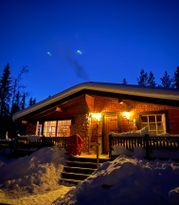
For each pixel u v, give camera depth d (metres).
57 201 6.22
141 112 11.48
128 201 5.29
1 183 8.74
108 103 12.72
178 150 7.93
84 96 12.62
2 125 33.28
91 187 6.20
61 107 14.02
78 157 9.84
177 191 4.97
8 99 36.09
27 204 6.26
